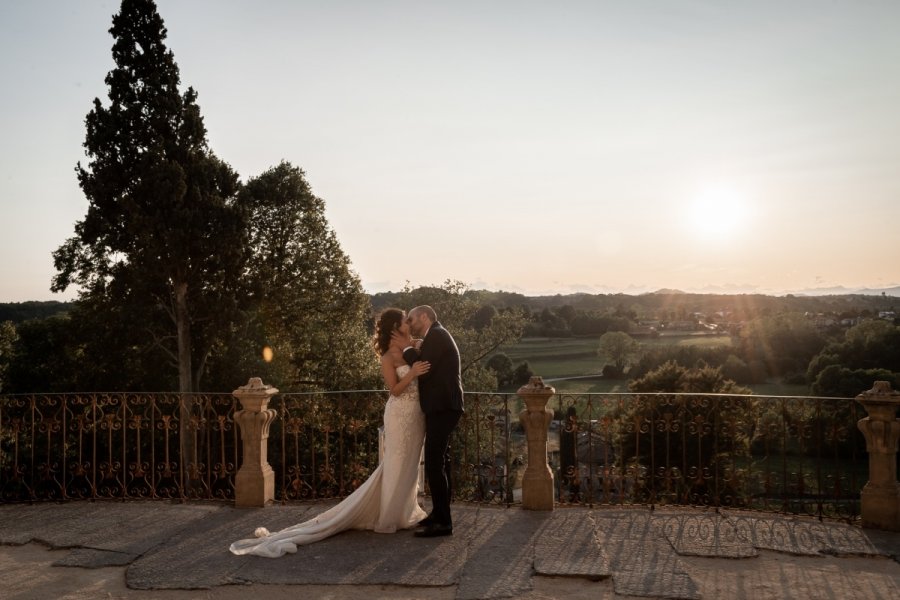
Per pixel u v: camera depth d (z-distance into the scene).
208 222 26.53
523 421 6.76
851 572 5.06
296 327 32.62
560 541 5.74
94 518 6.55
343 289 33.16
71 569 5.21
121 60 27.19
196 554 5.48
